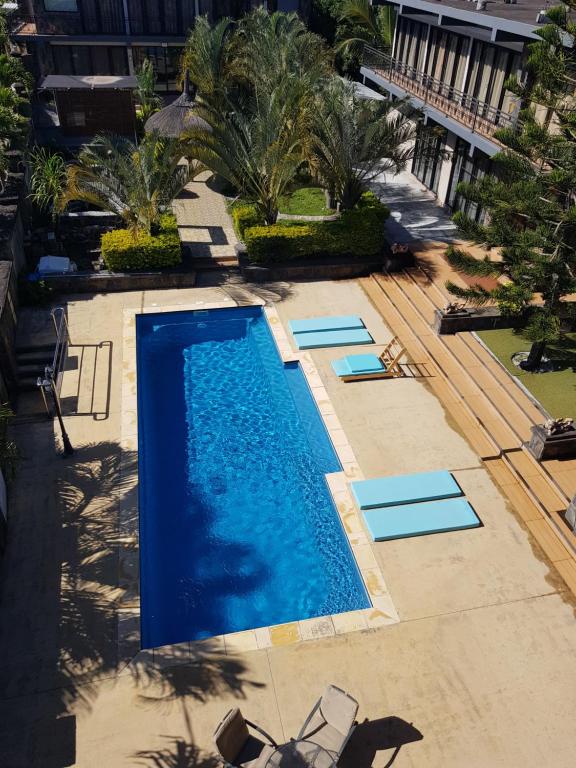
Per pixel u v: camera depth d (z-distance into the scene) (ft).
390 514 40.75
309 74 80.48
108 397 50.21
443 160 82.94
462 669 32.45
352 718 28.50
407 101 69.97
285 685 31.37
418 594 36.11
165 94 118.93
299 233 67.62
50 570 36.37
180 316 62.95
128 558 37.19
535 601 36.04
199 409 51.39
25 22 111.45
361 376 53.42
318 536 40.60
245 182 69.87
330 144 67.67
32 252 66.95
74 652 32.27
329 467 45.47
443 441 47.29
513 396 50.01
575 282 44.24
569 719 30.55
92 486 42.06
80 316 60.59
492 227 47.26
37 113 96.63
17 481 42.11
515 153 47.73
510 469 44.78
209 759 28.19
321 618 34.73
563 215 42.93
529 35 53.67
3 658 31.78
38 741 28.58
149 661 32.12
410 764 28.50
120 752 28.35
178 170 68.85
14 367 51.11
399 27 96.12
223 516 41.91
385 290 66.85
